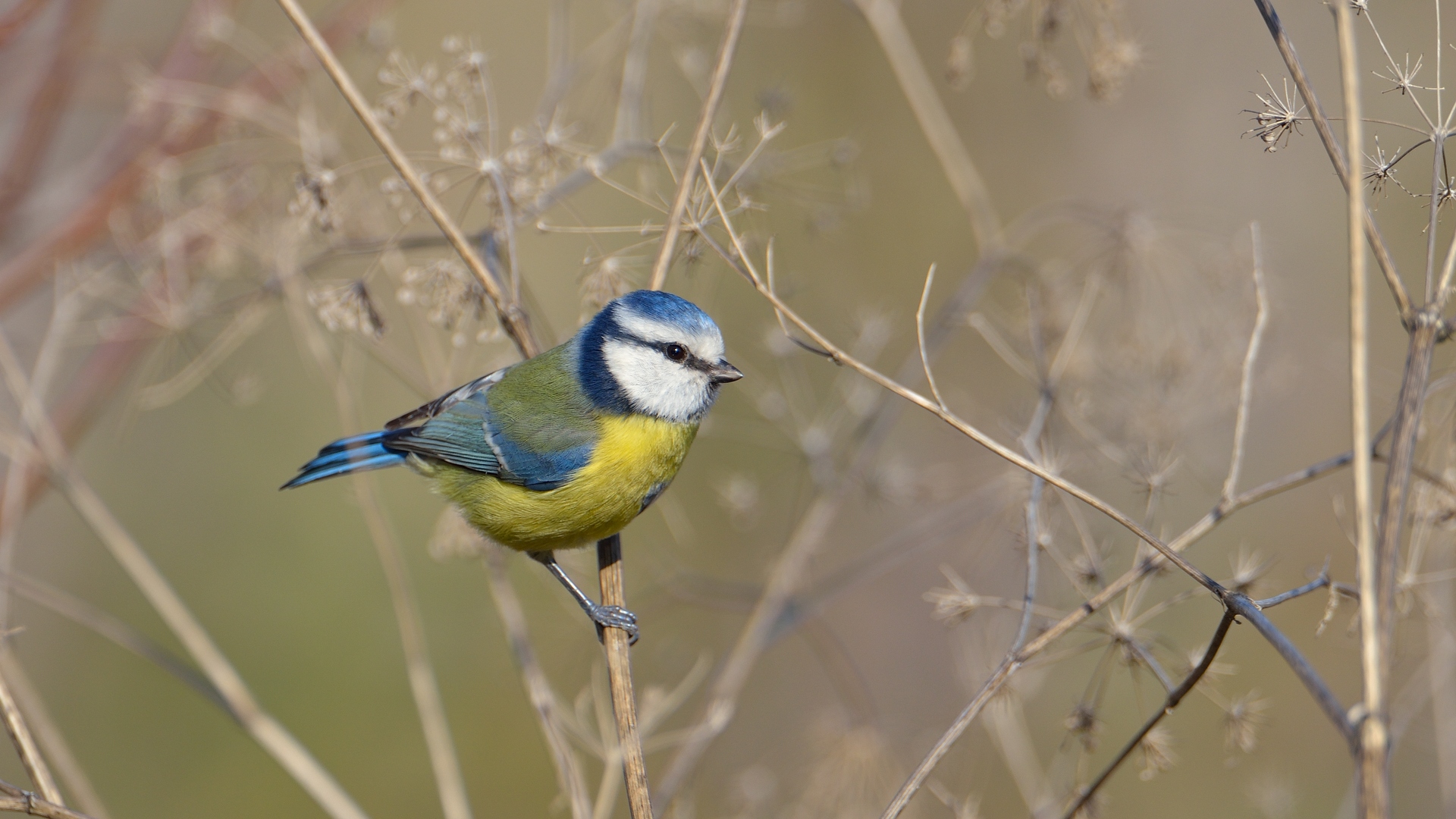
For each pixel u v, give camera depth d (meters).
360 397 13.41
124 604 13.59
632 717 7.83
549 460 8.29
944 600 7.19
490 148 8.48
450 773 8.84
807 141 14.46
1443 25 11.60
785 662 14.15
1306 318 12.99
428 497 14.34
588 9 13.16
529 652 8.96
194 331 10.19
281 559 14.04
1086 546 7.68
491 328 8.78
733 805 11.18
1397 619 8.02
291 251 9.66
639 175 10.39
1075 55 14.39
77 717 13.15
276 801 13.38
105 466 13.84
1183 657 7.42
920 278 14.44
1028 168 14.69
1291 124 6.05
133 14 12.90
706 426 12.51
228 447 14.14
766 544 13.84
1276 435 12.78
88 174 10.62
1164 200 13.34
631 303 8.26
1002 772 11.80
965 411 13.25
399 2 10.70
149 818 13.09
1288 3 14.03
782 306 6.38
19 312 11.88
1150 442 9.80
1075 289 11.05
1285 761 12.21
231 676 8.81
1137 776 12.36
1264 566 7.31
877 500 11.09
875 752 9.81
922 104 11.33
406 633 9.14
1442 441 8.30
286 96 10.33
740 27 8.11
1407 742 10.85
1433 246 5.50
